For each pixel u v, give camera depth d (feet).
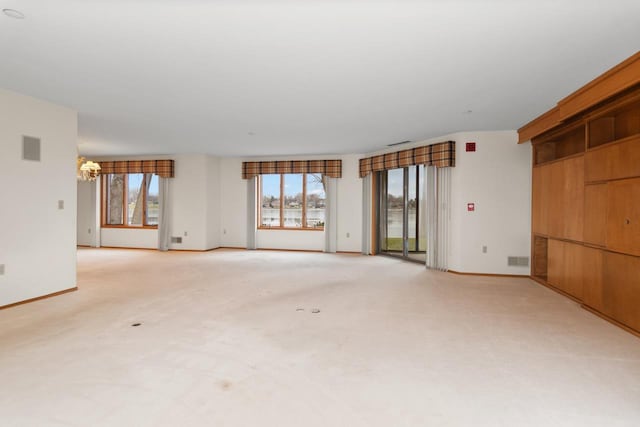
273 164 30.68
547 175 17.61
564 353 9.95
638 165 11.17
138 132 21.17
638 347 10.38
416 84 12.69
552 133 17.21
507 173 19.97
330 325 12.07
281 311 13.56
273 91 13.50
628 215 11.60
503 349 10.19
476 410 7.22
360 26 8.64
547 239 18.67
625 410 7.23
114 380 8.32
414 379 8.46
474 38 9.26
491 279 19.34
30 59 10.67
